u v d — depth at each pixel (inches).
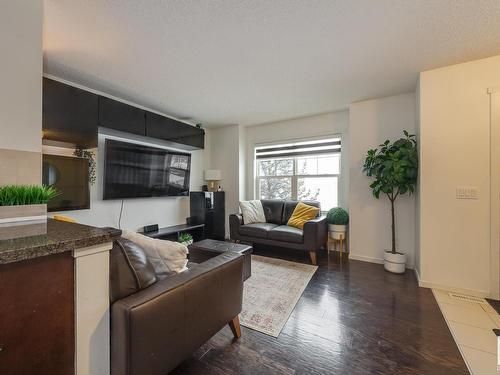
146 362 40.1
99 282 37.9
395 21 67.6
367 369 53.6
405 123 120.8
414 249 117.4
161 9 63.2
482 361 55.9
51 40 76.7
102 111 108.7
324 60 89.6
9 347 29.3
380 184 115.6
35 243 31.3
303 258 134.4
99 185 121.7
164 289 44.2
